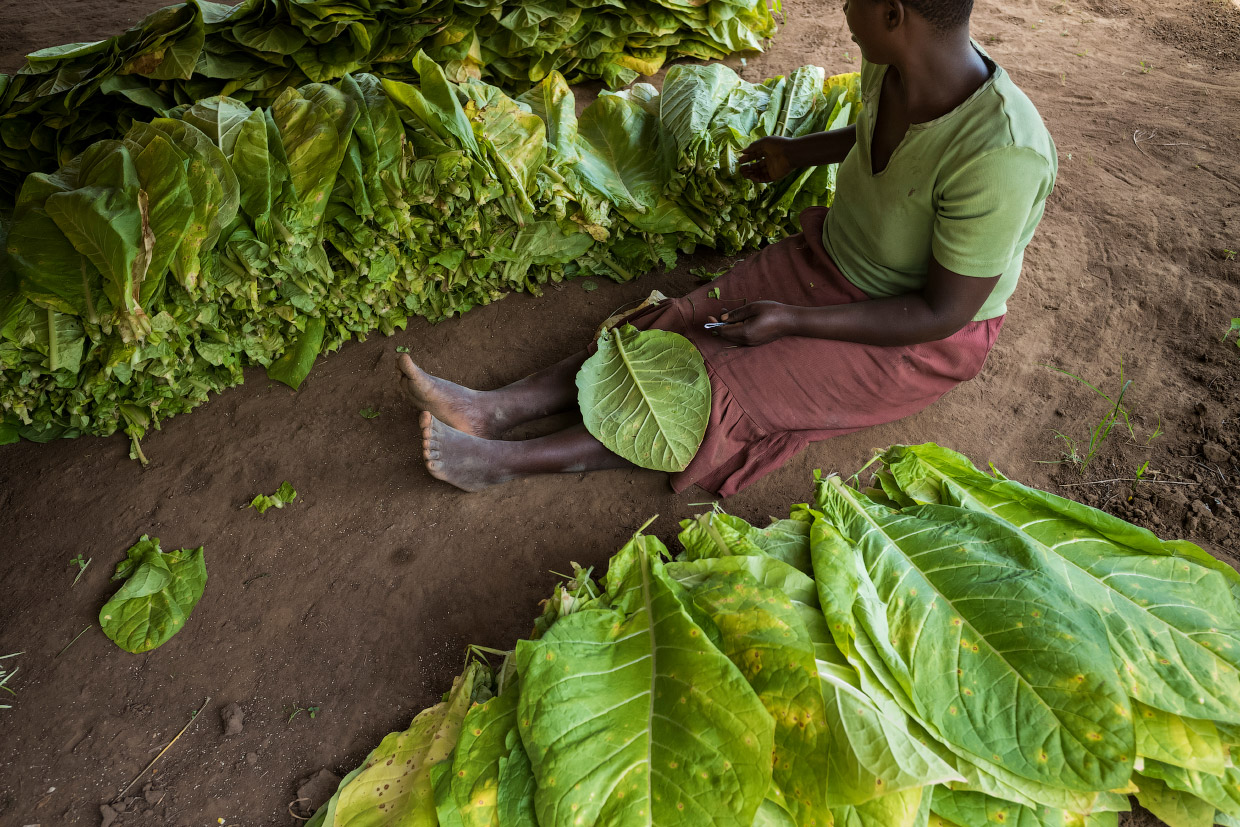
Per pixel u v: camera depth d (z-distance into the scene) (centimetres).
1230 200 365
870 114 212
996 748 166
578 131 325
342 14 334
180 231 231
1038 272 337
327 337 298
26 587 234
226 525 250
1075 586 194
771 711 169
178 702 213
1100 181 379
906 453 236
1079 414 286
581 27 395
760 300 242
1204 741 172
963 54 186
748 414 244
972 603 186
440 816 167
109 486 258
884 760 164
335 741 206
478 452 242
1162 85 446
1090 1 532
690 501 262
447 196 267
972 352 241
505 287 323
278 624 229
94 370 244
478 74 379
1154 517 250
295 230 248
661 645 178
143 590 230
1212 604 190
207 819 192
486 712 181
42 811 192
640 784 158
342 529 251
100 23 490
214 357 266
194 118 259
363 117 261
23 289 232
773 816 162
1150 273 335
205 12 329
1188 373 296
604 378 247
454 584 239
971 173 187
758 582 192
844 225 234
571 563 223
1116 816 172
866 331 221
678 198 314
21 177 328
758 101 332
